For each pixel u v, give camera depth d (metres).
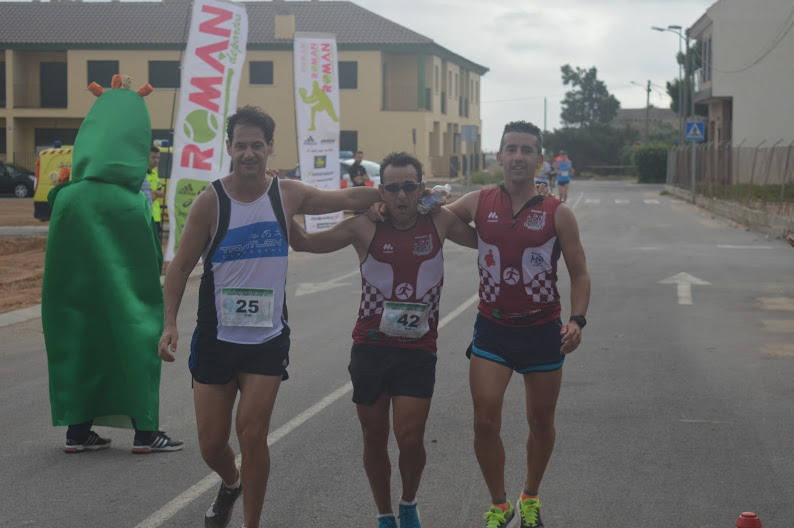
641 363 9.89
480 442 5.18
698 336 11.43
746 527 4.47
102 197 6.91
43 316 6.89
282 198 5.02
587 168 91.94
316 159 22.83
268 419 4.97
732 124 51.97
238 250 4.96
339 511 5.66
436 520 5.51
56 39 56.53
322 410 8.07
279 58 57.47
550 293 5.20
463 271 18.34
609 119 108.94
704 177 43.97
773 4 50.94
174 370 9.82
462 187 53.72
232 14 16.81
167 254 17.02
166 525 5.46
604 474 6.31
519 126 5.20
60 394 6.86
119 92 7.14
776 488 6.02
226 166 17.12
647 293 15.04
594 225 29.98
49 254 6.85
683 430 7.37
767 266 18.69
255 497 4.91
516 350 5.19
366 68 58.41
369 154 58.84
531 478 5.34
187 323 12.68
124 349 6.84
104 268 6.85
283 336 5.04
